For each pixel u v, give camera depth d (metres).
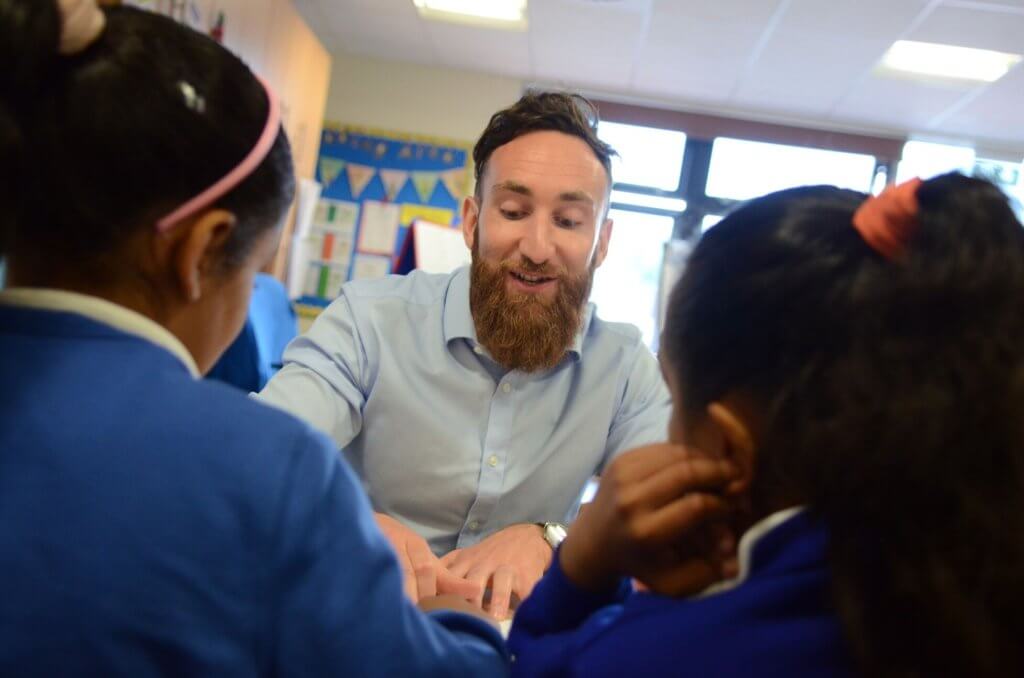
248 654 0.46
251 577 0.45
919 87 3.78
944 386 0.44
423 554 0.96
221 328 0.58
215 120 0.50
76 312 0.48
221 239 0.53
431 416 1.18
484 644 0.60
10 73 0.43
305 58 2.85
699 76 4.04
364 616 0.48
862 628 0.43
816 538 0.48
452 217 4.54
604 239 1.25
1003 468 0.44
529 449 1.20
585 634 0.53
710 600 0.48
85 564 0.42
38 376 0.46
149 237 0.50
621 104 4.57
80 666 0.42
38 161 0.46
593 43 3.80
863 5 3.05
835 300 0.47
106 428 0.45
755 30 3.40
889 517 0.45
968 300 0.45
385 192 4.56
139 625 0.43
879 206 0.47
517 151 1.12
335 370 1.17
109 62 0.47
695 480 0.54
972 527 0.43
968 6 2.96
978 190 0.48
